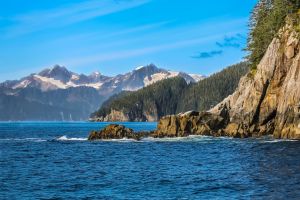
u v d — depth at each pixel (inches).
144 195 1616.6
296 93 3762.3
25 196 1635.1
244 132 4244.6
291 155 2659.9
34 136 5989.2
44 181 1956.2
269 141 3651.6
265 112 4259.4
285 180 1792.6
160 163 2571.4
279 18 4633.4
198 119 4505.4
